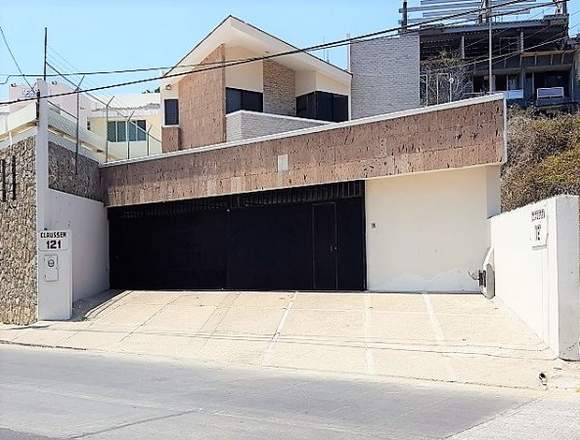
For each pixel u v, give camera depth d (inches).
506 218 639.1
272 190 845.8
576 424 329.1
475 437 304.7
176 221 951.0
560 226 483.2
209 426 329.1
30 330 754.8
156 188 938.1
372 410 366.0
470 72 2023.9
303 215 832.3
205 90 1163.3
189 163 900.6
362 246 786.2
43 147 840.3
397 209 766.5
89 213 964.6
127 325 746.2
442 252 739.4
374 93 1378.0
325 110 1209.4
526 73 2058.3
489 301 676.7
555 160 1080.8
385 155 736.3
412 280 755.4
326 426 327.6
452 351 533.3
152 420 344.2
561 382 433.4
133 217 997.2
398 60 1382.9
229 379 478.6
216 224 908.0
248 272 874.1
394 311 674.2
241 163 847.1
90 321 786.8
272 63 1176.8
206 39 1115.3
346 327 639.1
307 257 826.2
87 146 1047.0
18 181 871.7
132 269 995.3
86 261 944.3
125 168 978.7
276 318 698.8
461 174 729.0
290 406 378.9
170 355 603.8
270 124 1079.0
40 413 364.5
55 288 815.1
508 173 1145.4
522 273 583.5
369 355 545.6
